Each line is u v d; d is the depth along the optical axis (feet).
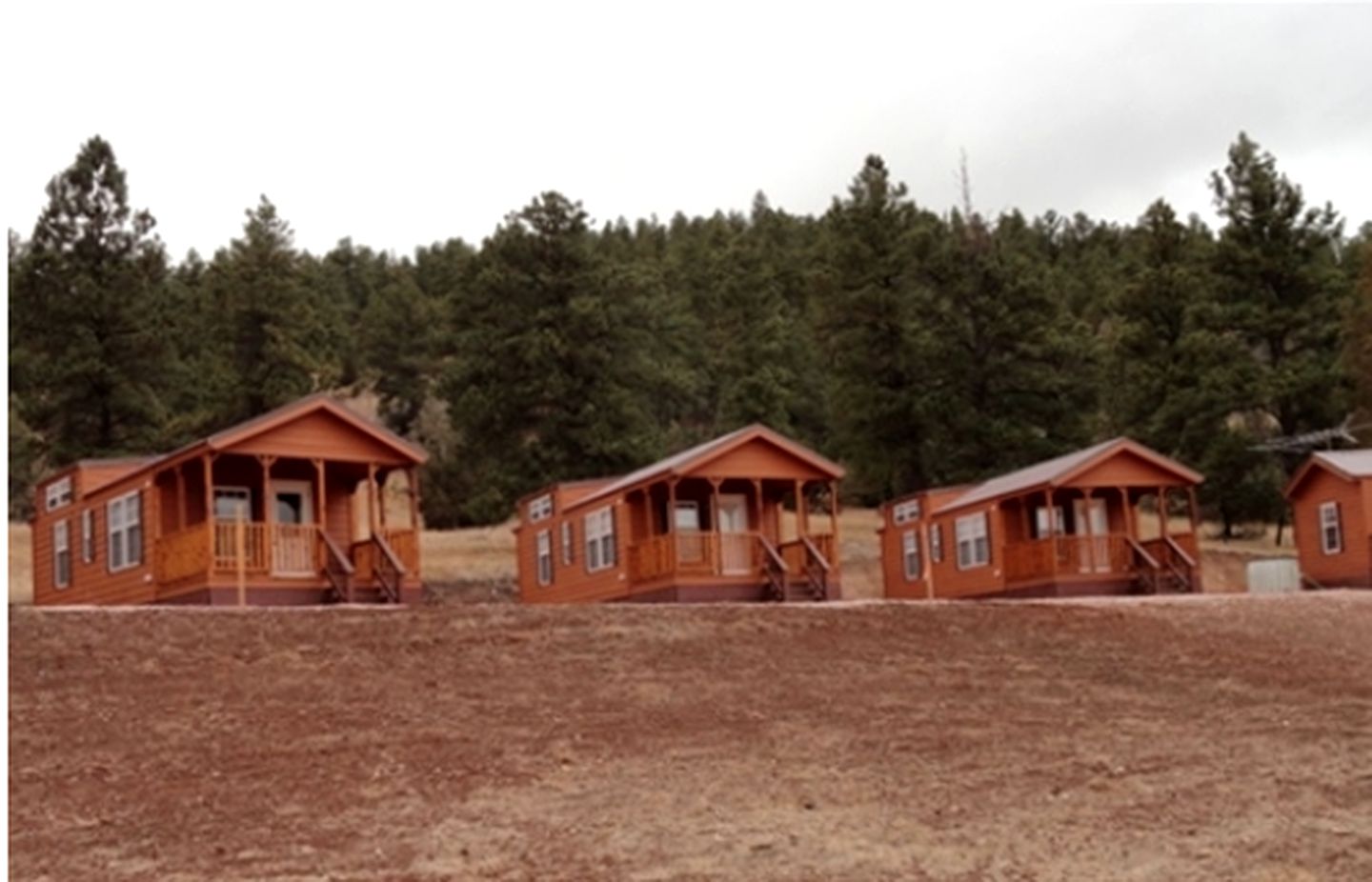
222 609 70.03
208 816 44.24
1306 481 129.18
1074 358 185.57
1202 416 173.17
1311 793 46.03
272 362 191.21
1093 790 47.26
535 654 65.46
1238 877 38.58
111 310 178.91
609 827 43.52
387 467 96.07
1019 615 79.51
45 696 55.36
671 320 228.84
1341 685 65.57
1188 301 182.60
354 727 53.83
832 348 195.62
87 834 42.52
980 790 47.47
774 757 51.31
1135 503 130.11
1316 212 179.01
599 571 113.19
